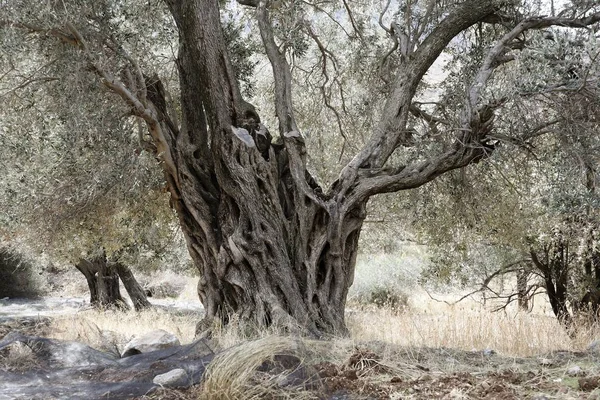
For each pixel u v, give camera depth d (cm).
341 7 1176
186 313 1567
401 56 890
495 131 809
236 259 770
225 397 424
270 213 789
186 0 807
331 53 1107
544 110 802
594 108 762
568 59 694
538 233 985
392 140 853
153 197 973
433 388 446
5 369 563
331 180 1177
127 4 830
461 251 1146
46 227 931
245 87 1021
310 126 1207
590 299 1010
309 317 767
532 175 955
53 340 615
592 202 700
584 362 516
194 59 810
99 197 895
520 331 662
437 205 1032
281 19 992
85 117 764
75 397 475
